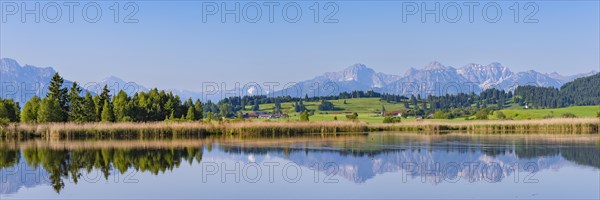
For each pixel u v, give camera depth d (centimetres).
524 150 5019
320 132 8900
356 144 5966
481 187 2956
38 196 2770
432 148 5341
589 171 3547
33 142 6494
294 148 5403
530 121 9581
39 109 9325
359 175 3441
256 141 6569
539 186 2978
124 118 9531
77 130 7606
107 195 2784
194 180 3253
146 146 5709
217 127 8250
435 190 2878
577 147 5300
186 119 10525
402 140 6694
